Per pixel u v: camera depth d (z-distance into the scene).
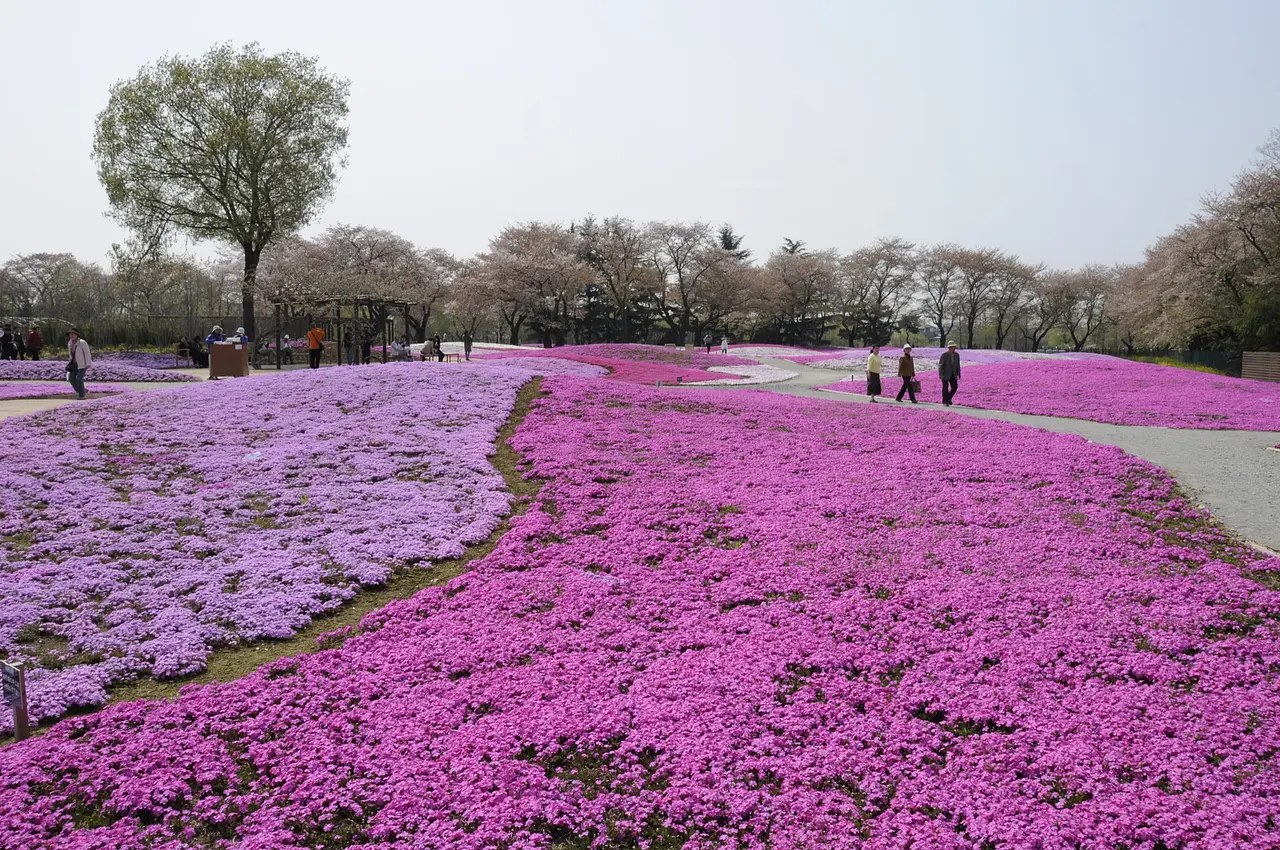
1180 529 12.01
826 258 107.44
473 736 6.29
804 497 13.38
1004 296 99.62
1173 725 6.53
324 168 52.06
